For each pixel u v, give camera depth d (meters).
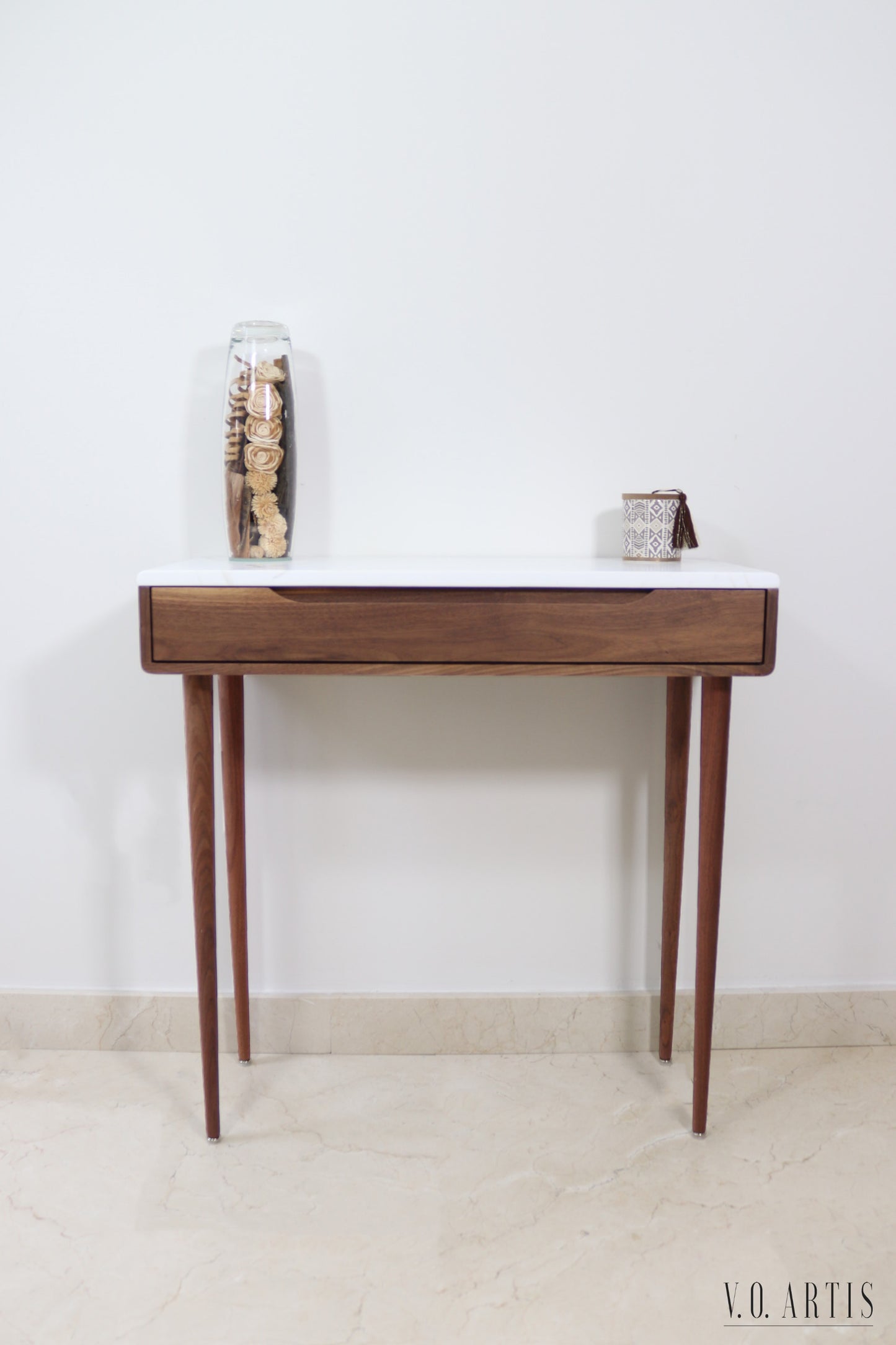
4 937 1.65
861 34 1.51
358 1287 1.10
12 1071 1.57
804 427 1.58
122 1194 1.25
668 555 1.42
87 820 1.63
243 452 1.38
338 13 1.49
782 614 1.61
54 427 1.57
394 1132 1.39
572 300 1.55
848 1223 1.20
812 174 1.54
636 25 1.50
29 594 1.60
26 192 1.52
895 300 1.56
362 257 1.54
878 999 1.66
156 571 1.20
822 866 1.66
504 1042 1.64
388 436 1.57
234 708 1.50
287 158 1.52
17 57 1.50
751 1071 1.57
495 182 1.53
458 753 1.62
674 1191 1.26
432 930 1.65
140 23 1.49
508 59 1.51
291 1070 1.58
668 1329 1.04
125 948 1.65
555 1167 1.31
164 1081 1.54
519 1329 1.04
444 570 1.21
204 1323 1.05
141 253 1.54
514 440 1.57
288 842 1.63
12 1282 1.10
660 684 1.61
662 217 1.54
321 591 1.19
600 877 1.64
